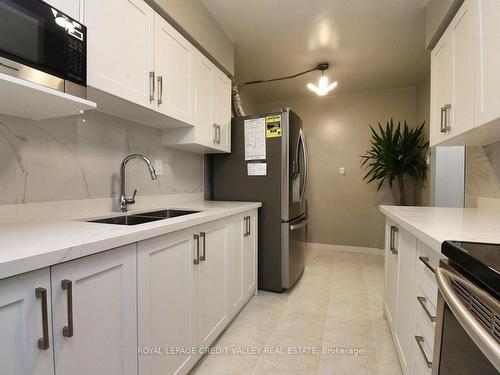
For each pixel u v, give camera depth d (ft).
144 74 4.68
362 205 12.74
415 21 7.16
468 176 6.39
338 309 6.91
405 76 10.85
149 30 4.80
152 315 3.52
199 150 7.74
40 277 2.22
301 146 8.91
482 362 1.81
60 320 2.37
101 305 2.79
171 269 3.90
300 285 8.55
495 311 1.66
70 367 2.48
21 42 2.72
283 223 7.80
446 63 5.08
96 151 4.94
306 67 10.07
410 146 10.59
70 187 4.46
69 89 3.20
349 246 12.96
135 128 5.88
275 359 4.92
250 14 6.95
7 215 3.62
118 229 3.20
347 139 12.95
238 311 6.50
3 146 3.60
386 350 5.21
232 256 6.10
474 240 2.72
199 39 6.39
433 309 3.04
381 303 7.25
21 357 2.10
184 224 4.05
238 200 8.36
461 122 4.48
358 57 9.27
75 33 3.28
